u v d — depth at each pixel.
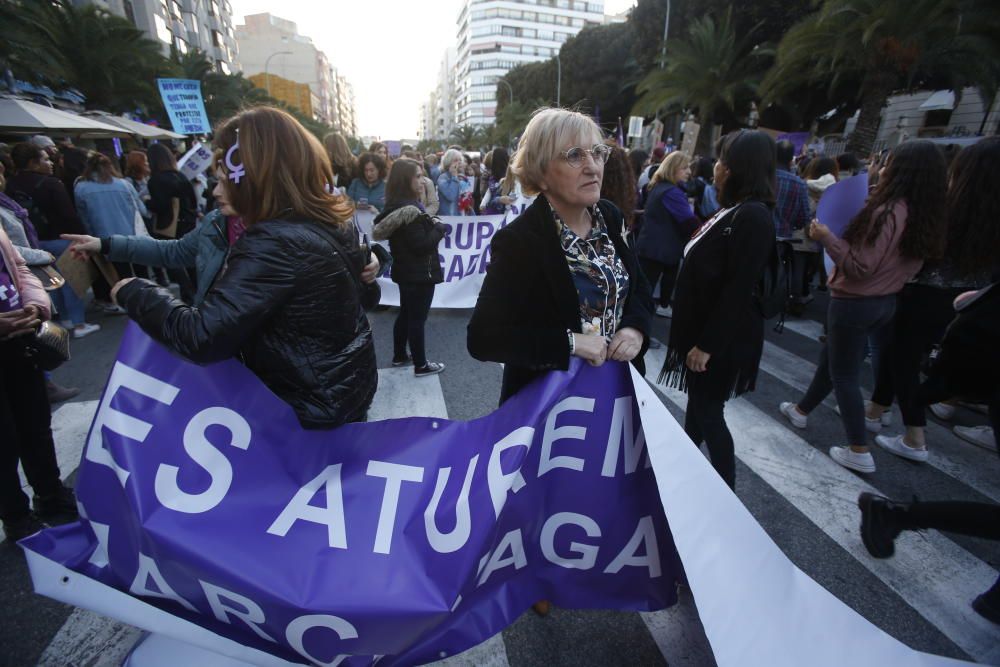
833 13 13.66
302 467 1.42
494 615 1.64
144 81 21.09
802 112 24.30
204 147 7.07
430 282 4.02
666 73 23.27
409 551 1.37
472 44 116.56
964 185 2.58
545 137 1.55
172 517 1.28
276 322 1.40
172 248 2.24
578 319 1.61
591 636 1.97
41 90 17.78
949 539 2.50
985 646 1.95
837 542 2.47
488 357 1.63
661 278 5.54
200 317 1.26
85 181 5.26
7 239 2.15
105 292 5.95
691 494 1.46
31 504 2.70
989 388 2.08
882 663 1.43
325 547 1.34
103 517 1.34
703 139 28.11
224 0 66.56
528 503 1.63
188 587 1.31
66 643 1.91
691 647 1.92
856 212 2.92
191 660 1.48
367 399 1.61
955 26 13.14
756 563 1.46
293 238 1.36
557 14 117.31
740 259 2.04
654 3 28.88
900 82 17.52
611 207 1.87
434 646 1.52
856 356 2.87
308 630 1.30
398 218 3.73
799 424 3.51
